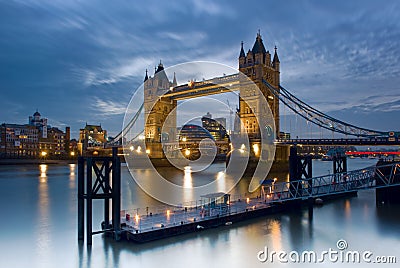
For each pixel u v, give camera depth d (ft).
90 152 590.55
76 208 134.00
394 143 272.10
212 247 77.20
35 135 600.80
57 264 69.21
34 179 273.13
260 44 352.28
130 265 67.41
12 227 101.14
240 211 102.42
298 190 119.55
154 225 84.84
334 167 177.78
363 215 112.06
